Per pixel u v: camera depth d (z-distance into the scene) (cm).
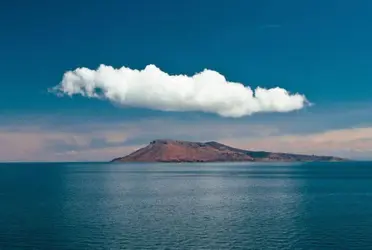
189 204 10738
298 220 8088
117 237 6662
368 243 6200
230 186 17388
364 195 13000
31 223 7844
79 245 6191
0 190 15450
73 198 12294
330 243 6216
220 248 5969
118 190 15375
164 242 6325
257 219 8238
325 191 14538
